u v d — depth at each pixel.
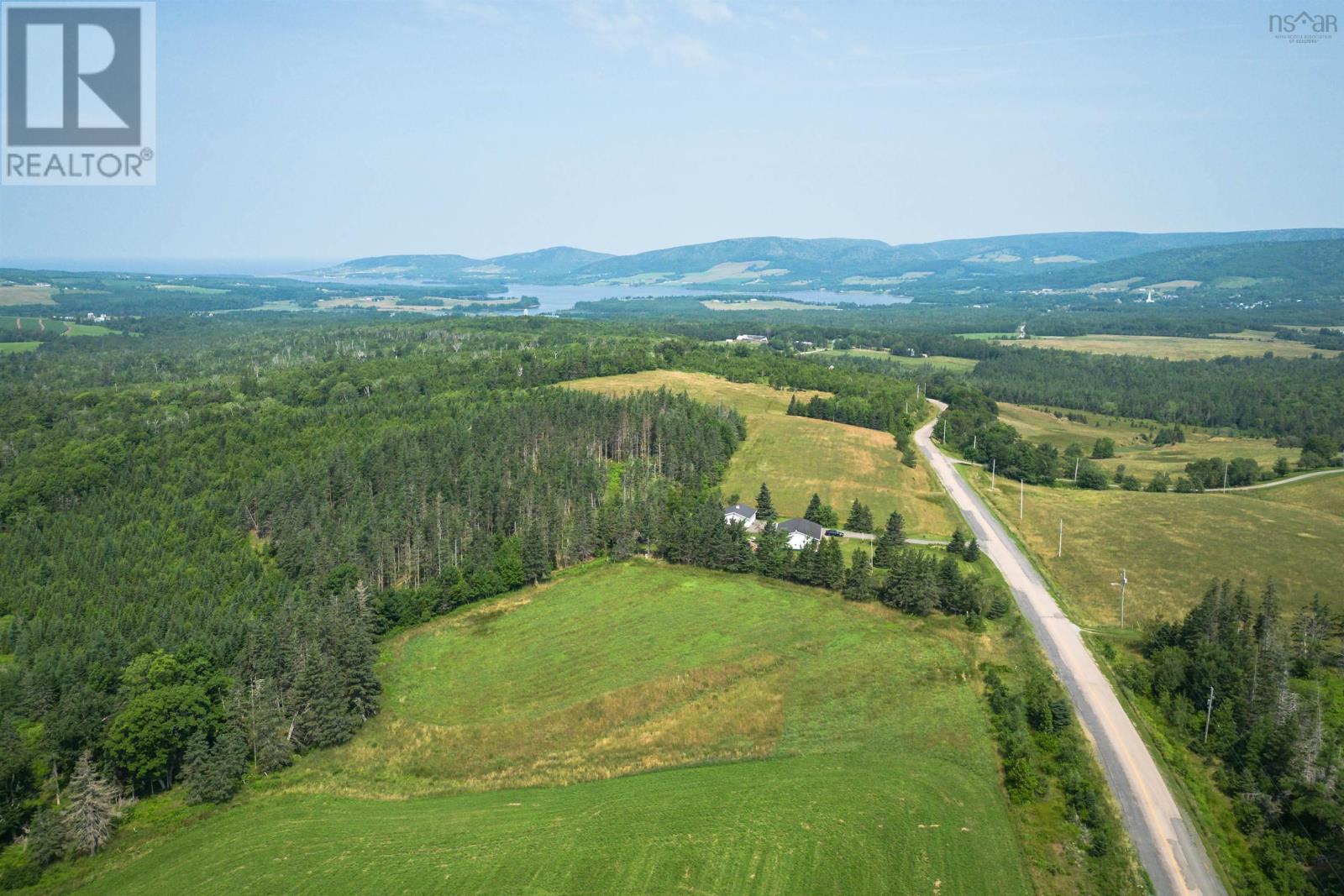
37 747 86.50
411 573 132.50
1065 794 78.94
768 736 89.31
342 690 93.12
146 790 84.38
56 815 76.38
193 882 69.19
